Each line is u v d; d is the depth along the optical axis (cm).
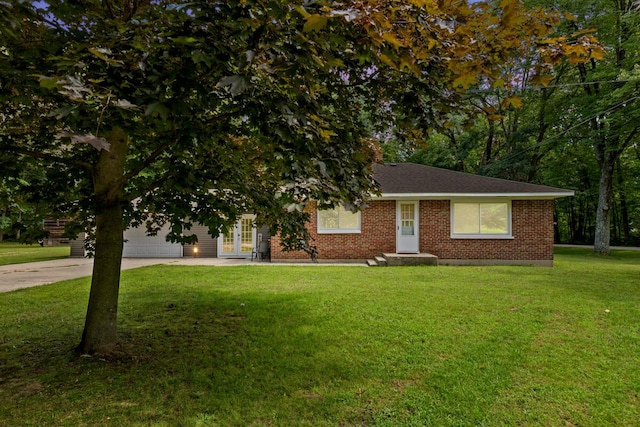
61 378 333
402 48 203
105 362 369
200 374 347
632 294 676
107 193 384
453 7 208
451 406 300
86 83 191
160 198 407
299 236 448
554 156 2275
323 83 309
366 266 1123
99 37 231
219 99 254
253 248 1466
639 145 2072
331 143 273
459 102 298
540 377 348
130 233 1473
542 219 1213
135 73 203
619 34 1580
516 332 463
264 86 220
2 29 182
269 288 741
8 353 392
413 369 363
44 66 231
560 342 432
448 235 1241
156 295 673
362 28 179
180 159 383
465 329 475
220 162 391
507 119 2319
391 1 189
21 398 298
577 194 2442
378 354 398
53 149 380
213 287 753
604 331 468
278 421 276
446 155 2372
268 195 406
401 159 2561
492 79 250
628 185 2256
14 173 312
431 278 865
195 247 1477
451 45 223
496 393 320
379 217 1266
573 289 724
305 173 257
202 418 276
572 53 226
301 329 476
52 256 1608
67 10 246
